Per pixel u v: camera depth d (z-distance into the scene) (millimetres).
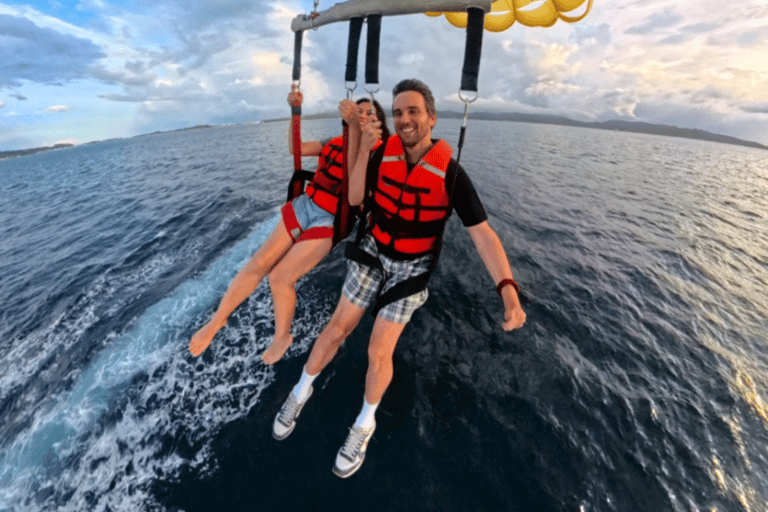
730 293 5176
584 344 4016
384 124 2199
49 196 17719
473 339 4105
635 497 2570
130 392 3795
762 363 3779
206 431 3266
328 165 2246
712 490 2604
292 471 2854
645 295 4992
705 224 8398
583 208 9102
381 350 2182
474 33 1354
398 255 2109
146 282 6227
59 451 3271
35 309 6020
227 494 2752
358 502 2623
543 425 3092
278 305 2143
